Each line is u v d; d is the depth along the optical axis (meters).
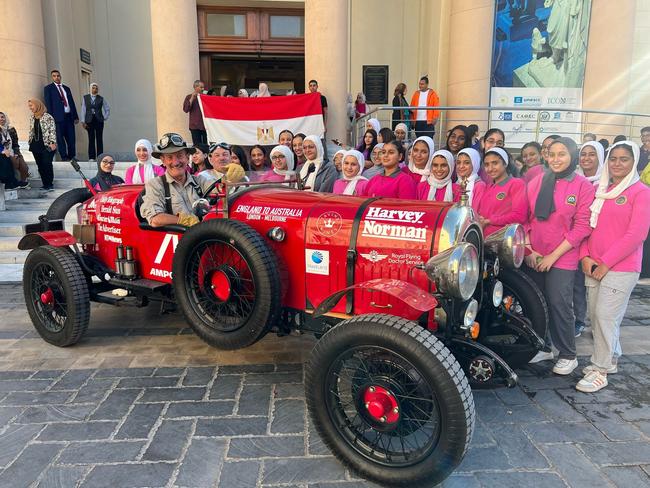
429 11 12.20
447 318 2.70
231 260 3.33
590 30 10.55
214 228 3.16
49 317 4.31
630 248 3.30
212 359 3.97
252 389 3.47
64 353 4.09
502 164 4.02
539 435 2.93
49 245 4.23
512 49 10.71
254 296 3.09
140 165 6.49
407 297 2.42
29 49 9.59
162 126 9.47
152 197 3.91
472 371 2.72
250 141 8.34
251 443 2.81
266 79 13.32
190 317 3.41
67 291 3.97
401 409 2.42
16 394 3.37
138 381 3.58
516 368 3.86
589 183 3.60
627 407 3.28
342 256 3.05
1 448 2.75
